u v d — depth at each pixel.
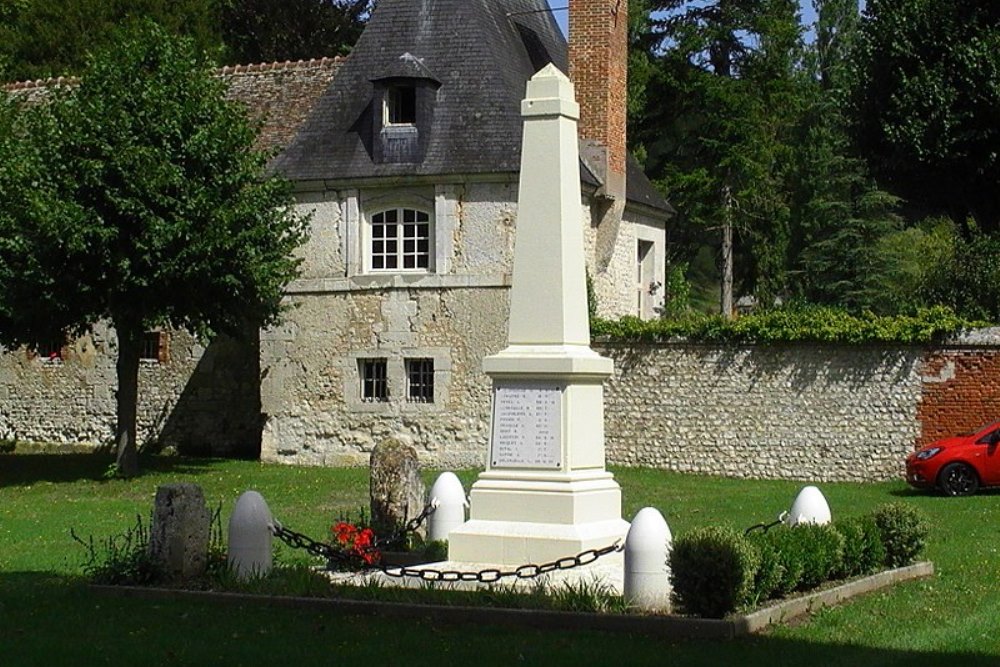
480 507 13.00
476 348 26.88
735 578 10.37
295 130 29.84
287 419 28.20
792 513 13.66
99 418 31.77
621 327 26.77
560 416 12.90
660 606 10.75
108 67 23.91
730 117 42.22
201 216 23.34
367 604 11.03
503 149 26.64
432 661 9.23
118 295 23.70
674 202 42.97
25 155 23.48
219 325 24.92
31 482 24.52
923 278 39.41
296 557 14.28
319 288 27.89
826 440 25.44
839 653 9.53
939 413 24.80
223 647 9.73
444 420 27.08
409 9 28.72
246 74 31.70
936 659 9.38
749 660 9.22
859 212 45.38
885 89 30.47
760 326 25.75
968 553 15.28
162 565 12.27
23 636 10.20
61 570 13.96
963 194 30.27
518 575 11.41
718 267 45.47
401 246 27.59
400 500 14.84
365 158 27.50
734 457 26.02
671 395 26.50
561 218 13.21
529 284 13.21
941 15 29.72
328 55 44.16
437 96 27.47
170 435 31.17
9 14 42.91
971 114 29.11
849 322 25.27
